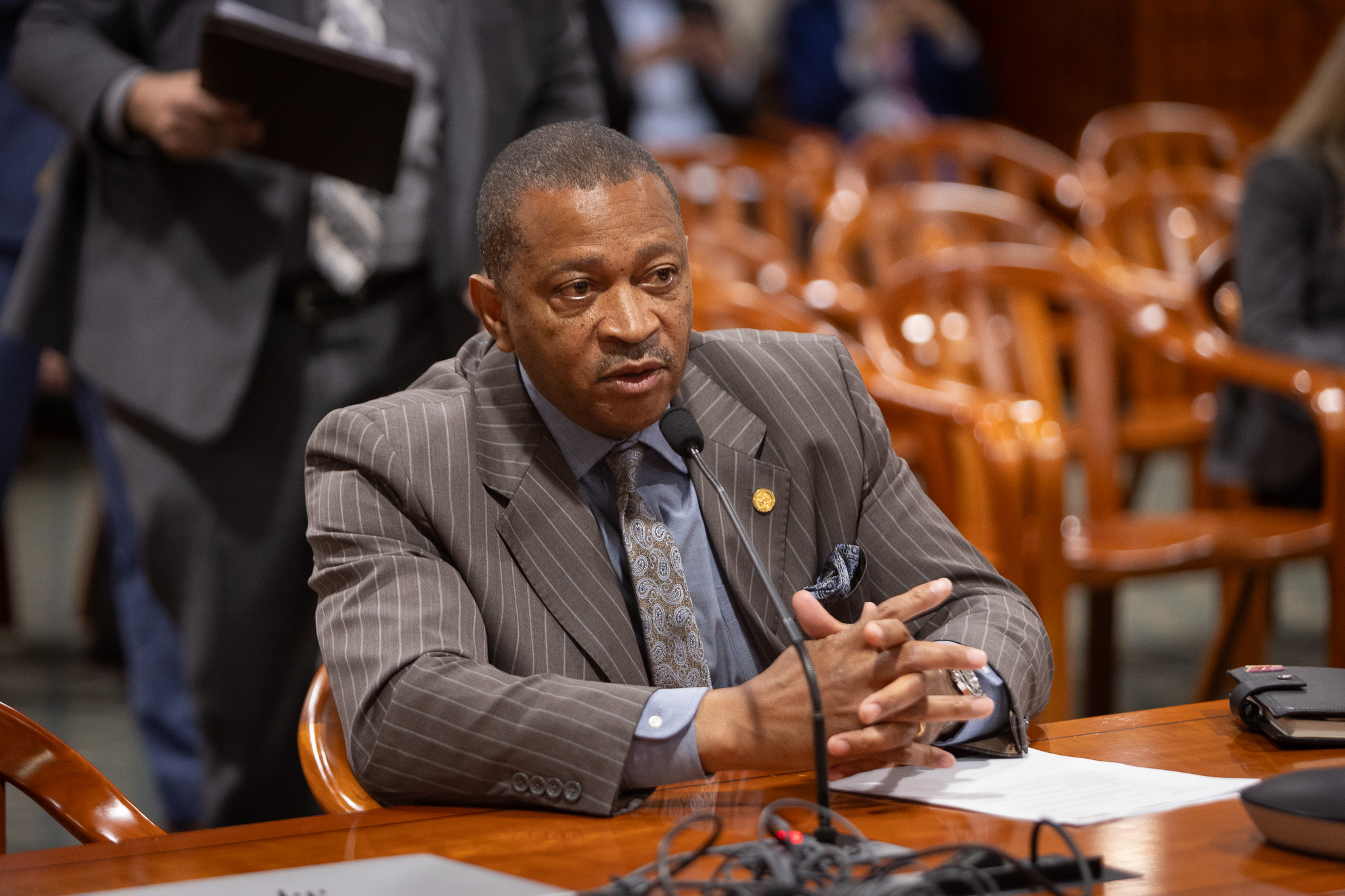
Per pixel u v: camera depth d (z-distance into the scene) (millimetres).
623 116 14875
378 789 4285
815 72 25828
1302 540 9680
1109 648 10461
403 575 4570
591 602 4738
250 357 8375
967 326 11914
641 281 4484
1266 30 26375
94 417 9898
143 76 8156
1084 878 3098
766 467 5133
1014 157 18000
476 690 4191
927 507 5430
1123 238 15898
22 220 12000
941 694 4312
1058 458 8883
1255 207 11859
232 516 8688
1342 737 4305
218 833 3902
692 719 4039
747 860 3279
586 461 4914
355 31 8500
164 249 8406
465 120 8711
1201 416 13219
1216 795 3844
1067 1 28125
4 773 4184
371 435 4793
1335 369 11008
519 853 3648
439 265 8672
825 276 12867
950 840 3580
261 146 7863
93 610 15797
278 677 8938
